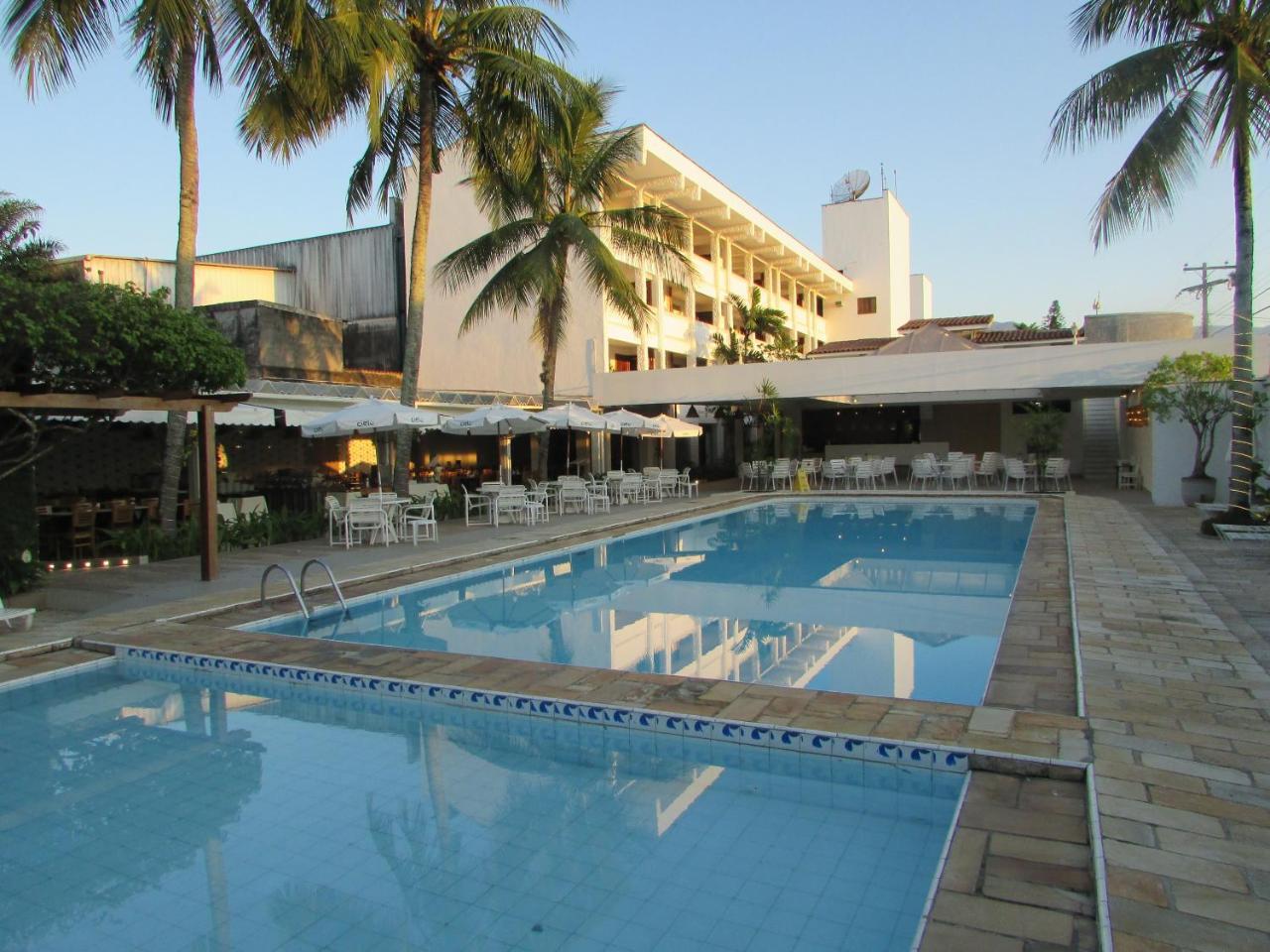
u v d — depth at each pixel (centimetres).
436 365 2731
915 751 457
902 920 337
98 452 1770
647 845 405
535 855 399
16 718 616
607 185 1981
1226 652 628
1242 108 1125
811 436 3431
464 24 1495
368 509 1388
